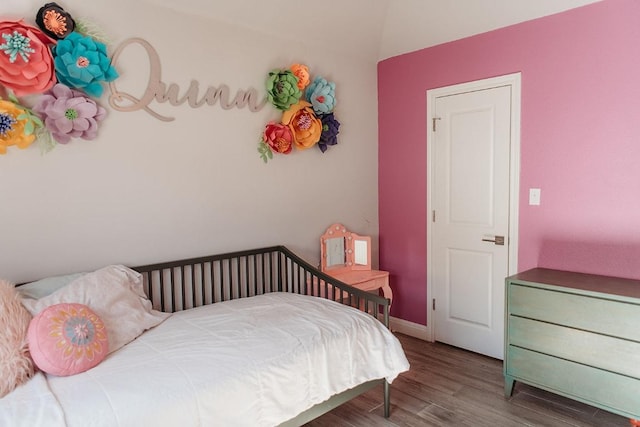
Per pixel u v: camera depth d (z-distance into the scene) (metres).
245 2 2.61
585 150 2.59
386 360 2.28
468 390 2.65
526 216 2.87
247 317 2.25
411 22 3.21
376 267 3.79
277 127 2.89
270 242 2.99
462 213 3.22
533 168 2.81
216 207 2.69
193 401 1.54
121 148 2.28
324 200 3.34
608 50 2.47
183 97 2.48
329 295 3.18
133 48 2.27
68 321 1.67
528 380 2.44
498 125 2.97
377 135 3.74
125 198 2.31
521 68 2.82
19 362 1.54
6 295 1.69
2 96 1.91
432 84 3.32
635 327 2.05
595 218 2.57
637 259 2.42
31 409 1.36
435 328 3.46
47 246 2.07
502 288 3.03
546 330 2.35
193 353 1.81
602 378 2.17
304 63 3.11
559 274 2.58
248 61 2.77
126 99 2.27
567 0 2.56
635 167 2.41
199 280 2.63
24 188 1.99
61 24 2.00
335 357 2.07
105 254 2.25
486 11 2.86
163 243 2.47
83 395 1.45
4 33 1.87
